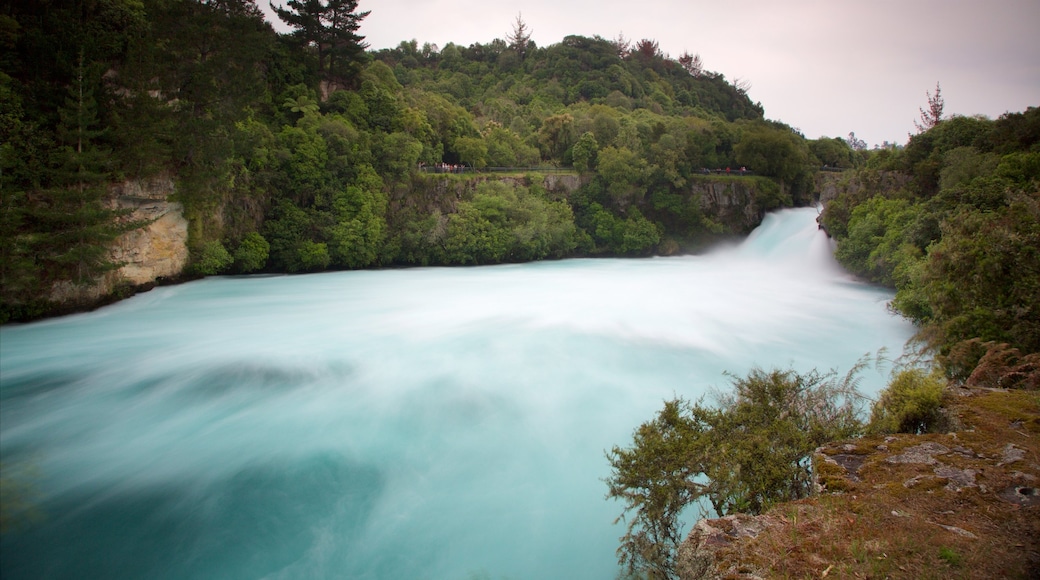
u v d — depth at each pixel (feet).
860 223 161.27
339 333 110.73
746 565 25.29
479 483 61.26
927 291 76.95
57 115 115.96
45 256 109.91
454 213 206.18
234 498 57.82
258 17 171.53
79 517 54.49
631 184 241.35
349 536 52.70
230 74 151.74
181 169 142.61
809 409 42.88
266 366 92.48
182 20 144.05
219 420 74.49
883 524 27.40
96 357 95.20
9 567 48.24
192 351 98.68
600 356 98.22
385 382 86.74
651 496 40.55
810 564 24.88
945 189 129.39
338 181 185.16
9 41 109.19
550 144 276.41
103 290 125.29
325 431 71.92
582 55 446.19
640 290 159.74
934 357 65.26
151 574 47.96
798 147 286.46
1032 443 34.86
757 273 196.65
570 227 225.76
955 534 26.23
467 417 75.77
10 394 80.69
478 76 440.86
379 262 196.03
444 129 244.22
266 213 178.70
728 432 41.81
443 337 108.47
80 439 69.00
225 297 141.38
